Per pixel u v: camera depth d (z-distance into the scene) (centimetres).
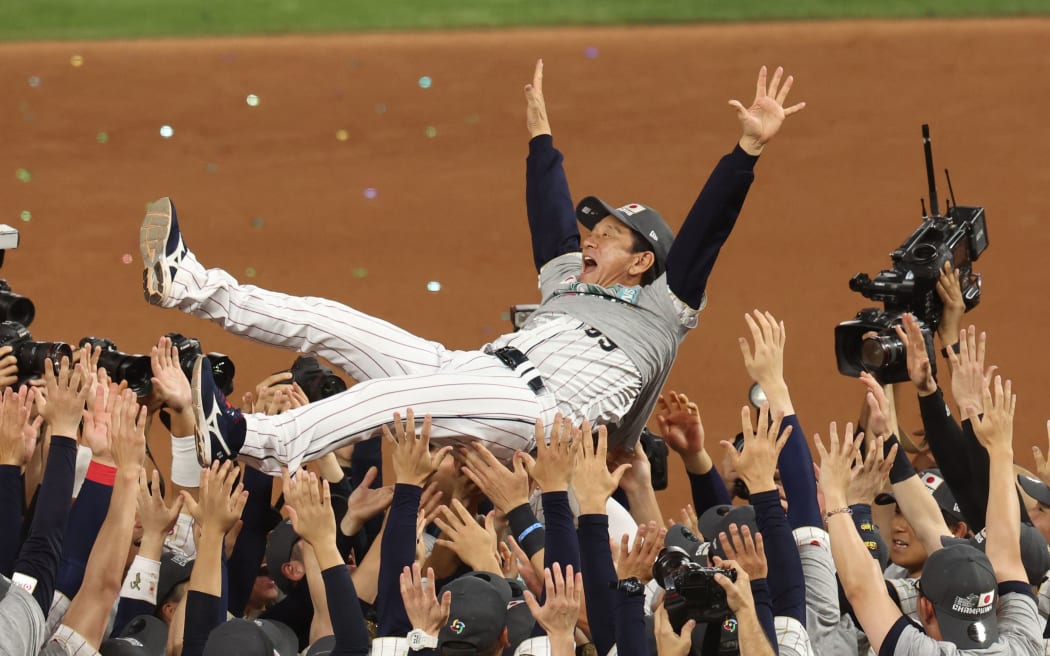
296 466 2642
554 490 2283
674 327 2917
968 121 7306
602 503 2241
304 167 7406
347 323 2838
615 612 2158
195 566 2275
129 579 2366
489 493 2498
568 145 7431
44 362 2616
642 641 2120
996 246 6125
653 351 2880
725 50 8338
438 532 3175
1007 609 2275
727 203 2819
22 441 2319
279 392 3009
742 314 5662
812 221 6462
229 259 6475
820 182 6819
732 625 2175
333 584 2216
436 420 2727
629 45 8531
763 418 2241
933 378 2738
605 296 2939
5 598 2081
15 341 2658
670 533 2575
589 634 2497
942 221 3081
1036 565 2473
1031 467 4553
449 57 8569
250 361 5441
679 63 8225
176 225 2738
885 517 2994
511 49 8619
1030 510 2814
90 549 2352
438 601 2230
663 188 6912
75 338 5709
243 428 2592
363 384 2736
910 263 2956
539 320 2966
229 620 2223
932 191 3147
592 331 2872
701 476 2977
